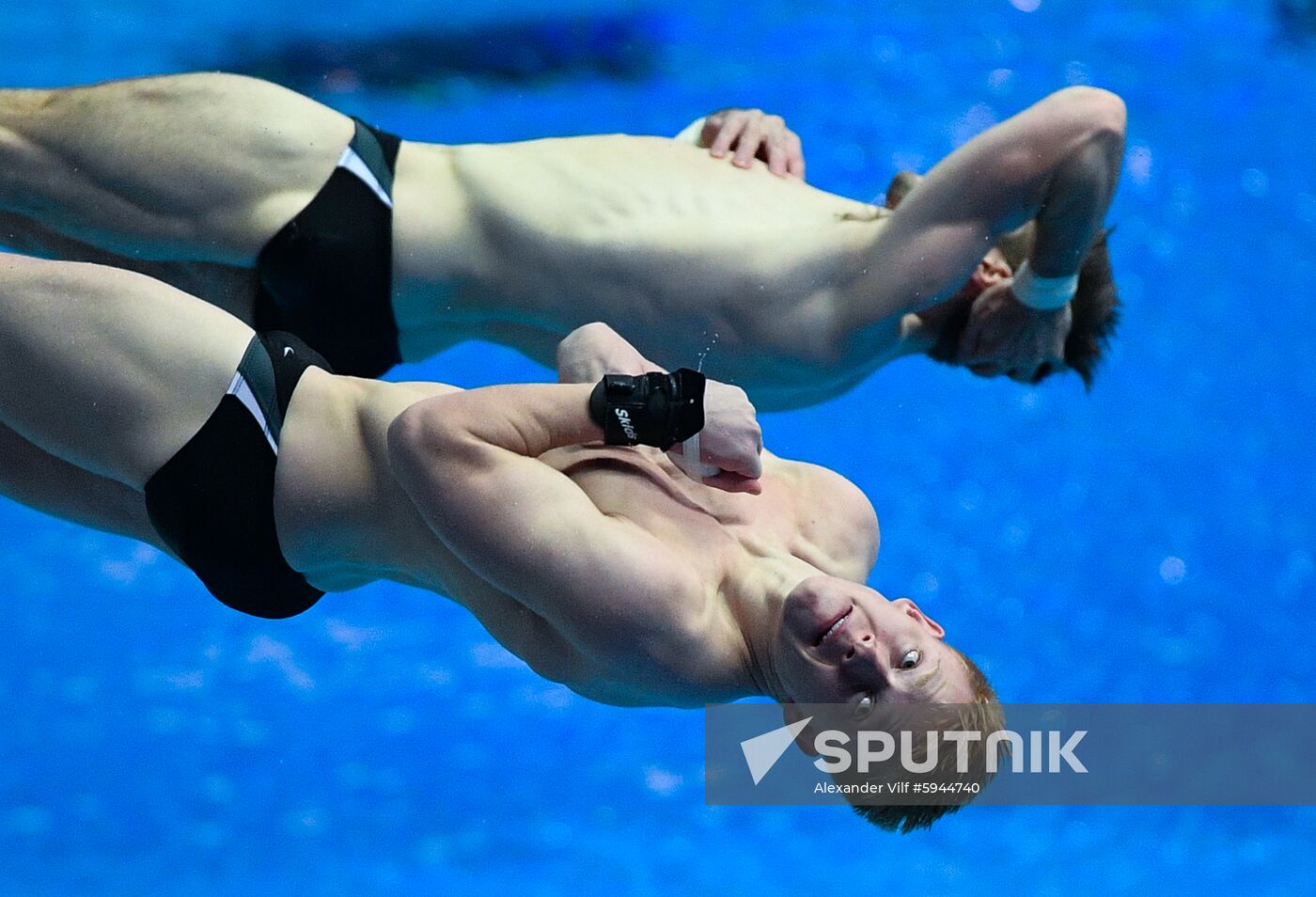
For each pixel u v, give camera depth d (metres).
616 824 19.36
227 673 20.36
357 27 27.83
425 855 18.52
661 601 11.29
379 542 12.62
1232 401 24.69
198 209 14.34
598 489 11.95
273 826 18.59
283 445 12.42
